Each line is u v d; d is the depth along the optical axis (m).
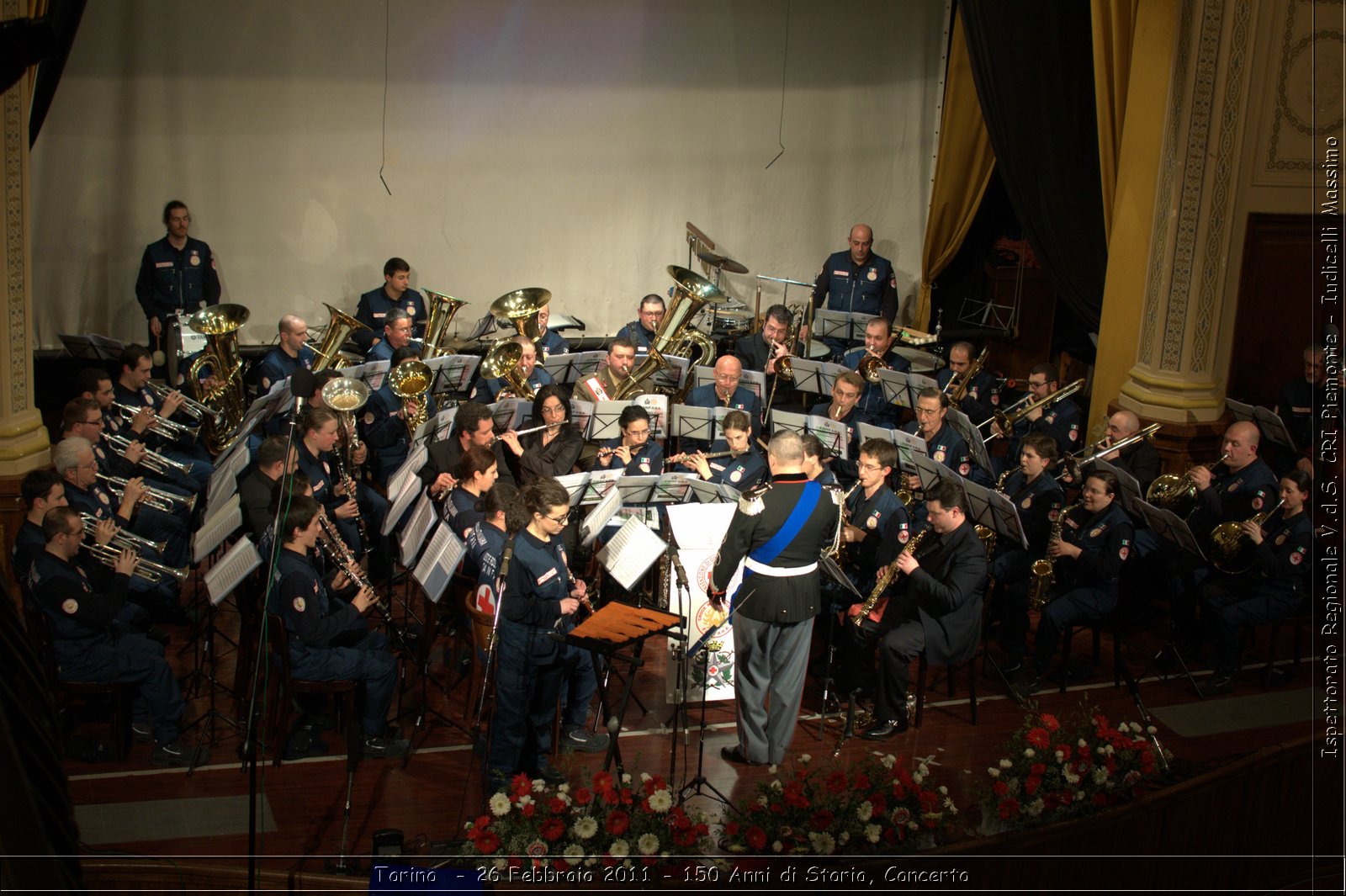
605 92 11.60
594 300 12.12
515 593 5.33
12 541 6.49
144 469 7.89
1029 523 7.25
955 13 12.19
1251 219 8.15
